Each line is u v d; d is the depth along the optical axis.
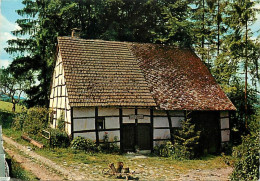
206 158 15.67
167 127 16.25
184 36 22.66
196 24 23.41
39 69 24.70
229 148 17.17
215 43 23.41
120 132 15.38
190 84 18.45
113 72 16.80
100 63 17.02
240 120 19.39
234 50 18.80
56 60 18.70
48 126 17.42
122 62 17.77
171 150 15.15
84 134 14.64
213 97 18.05
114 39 24.47
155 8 26.23
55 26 23.41
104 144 14.91
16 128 19.36
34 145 14.48
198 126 16.81
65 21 24.45
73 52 16.95
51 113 19.02
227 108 17.52
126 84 16.41
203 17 24.34
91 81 15.71
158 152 15.52
